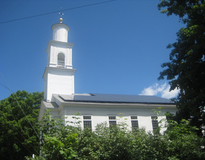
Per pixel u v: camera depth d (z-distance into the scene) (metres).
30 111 34.38
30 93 38.88
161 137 9.86
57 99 21.50
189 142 9.84
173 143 9.84
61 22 31.22
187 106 13.68
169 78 16.61
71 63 28.64
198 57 13.55
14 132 28.72
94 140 9.34
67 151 7.83
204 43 12.54
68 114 18.72
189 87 14.25
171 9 14.84
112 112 20.67
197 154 9.51
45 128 9.62
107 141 9.25
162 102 23.53
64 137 8.92
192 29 13.16
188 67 14.47
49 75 26.62
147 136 10.17
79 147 8.80
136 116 21.47
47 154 8.41
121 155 9.03
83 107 19.61
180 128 11.04
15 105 32.72
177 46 16.30
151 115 22.12
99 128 10.71
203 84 13.91
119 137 9.29
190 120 14.30
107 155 8.73
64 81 27.12
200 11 13.16
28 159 9.16
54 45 28.50
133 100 23.33
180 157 9.77
